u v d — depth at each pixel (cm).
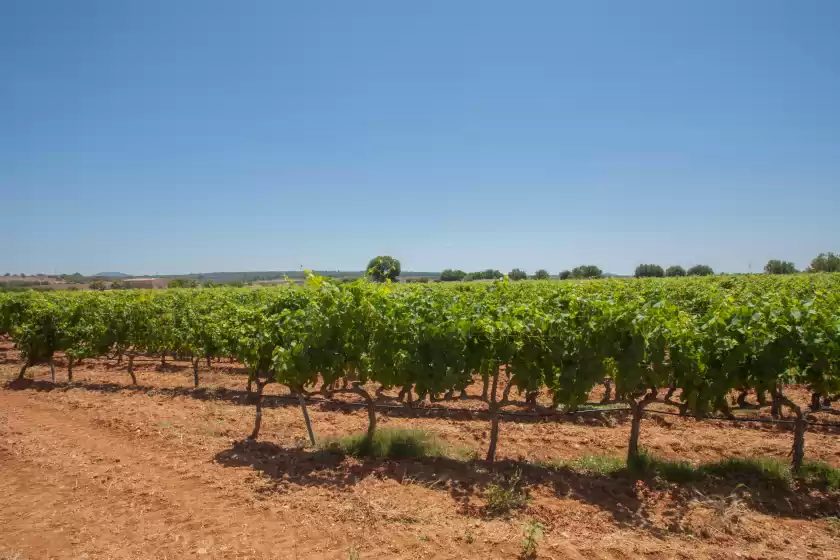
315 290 714
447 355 639
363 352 688
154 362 1619
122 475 623
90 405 1006
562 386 634
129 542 464
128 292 1938
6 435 789
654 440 746
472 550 443
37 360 1323
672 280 2512
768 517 512
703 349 602
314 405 1000
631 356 591
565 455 697
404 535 468
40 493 572
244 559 434
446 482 591
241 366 1514
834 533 479
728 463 631
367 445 709
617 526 489
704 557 432
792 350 593
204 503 545
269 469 645
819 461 650
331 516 509
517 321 624
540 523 492
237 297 1628
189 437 782
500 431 806
